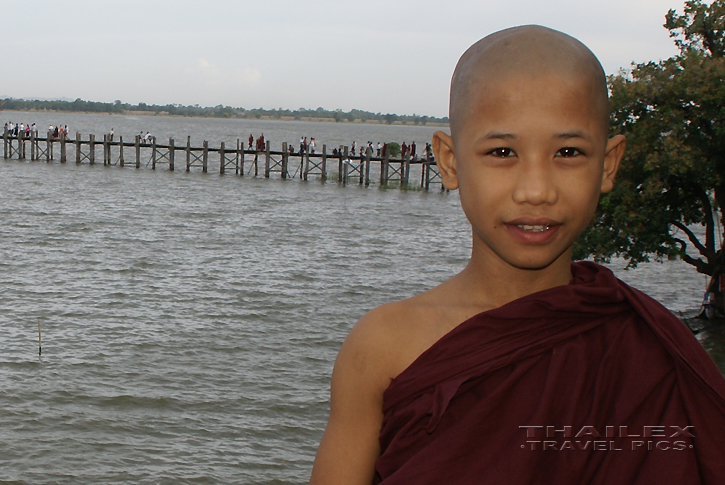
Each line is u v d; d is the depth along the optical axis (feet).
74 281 69.62
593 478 3.96
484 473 3.83
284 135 563.07
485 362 3.95
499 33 4.25
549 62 3.98
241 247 91.81
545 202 3.94
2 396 42.50
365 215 126.82
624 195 59.00
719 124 56.90
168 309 61.26
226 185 163.22
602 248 61.11
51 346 50.78
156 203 129.39
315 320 60.08
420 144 490.49
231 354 51.01
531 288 4.32
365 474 4.40
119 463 36.17
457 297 4.46
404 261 87.66
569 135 3.92
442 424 3.98
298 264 82.28
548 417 3.86
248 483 34.91
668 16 64.23
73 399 42.70
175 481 34.78
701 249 65.77
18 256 79.82
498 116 3.96
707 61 57.16
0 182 149.28
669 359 4.06
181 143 358.02
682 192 63.82
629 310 4.19
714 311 66.59
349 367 4.43
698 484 3.94
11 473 34.60
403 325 4.38
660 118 57.67
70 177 165.37
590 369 4.01
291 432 40.34
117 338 53.06
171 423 40.63
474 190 4.08
